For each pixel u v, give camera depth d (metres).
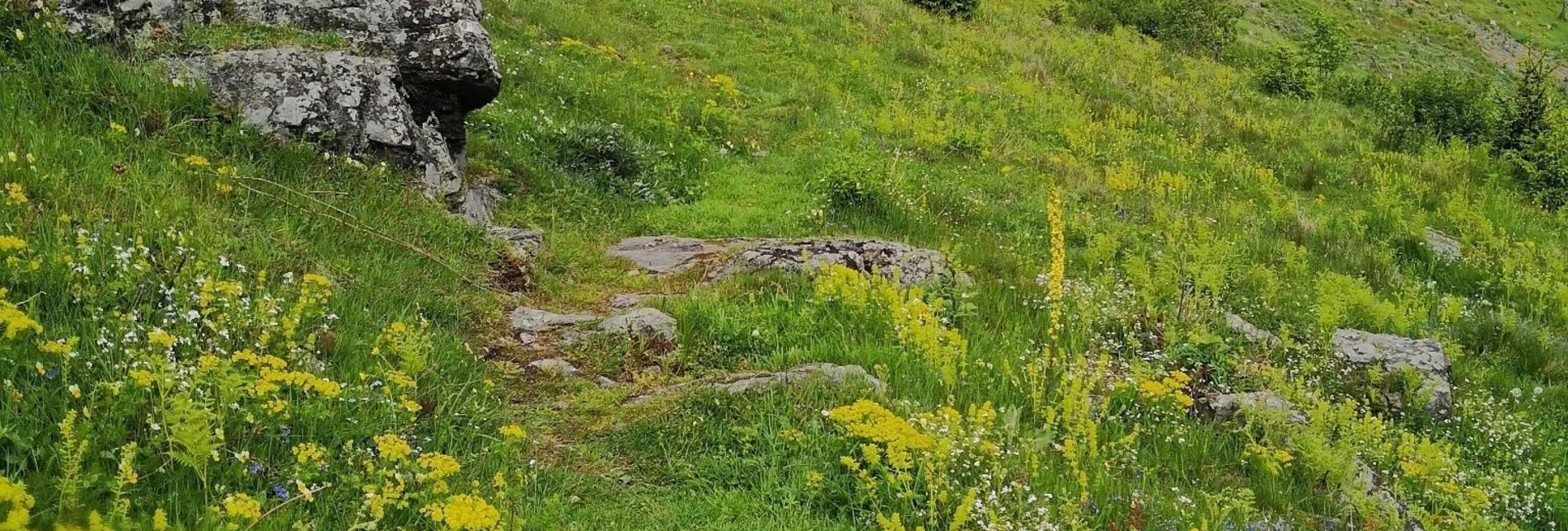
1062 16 27.42
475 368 5.20
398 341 4.67
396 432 4.24
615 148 10.55
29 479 3.29
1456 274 10.72
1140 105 18.17
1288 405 5.91
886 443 4.65
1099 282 7.73
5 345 3.71
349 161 7.05
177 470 3.59
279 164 6.73
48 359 3.86
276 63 7.30
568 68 13.55
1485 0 49.91
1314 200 13.80
